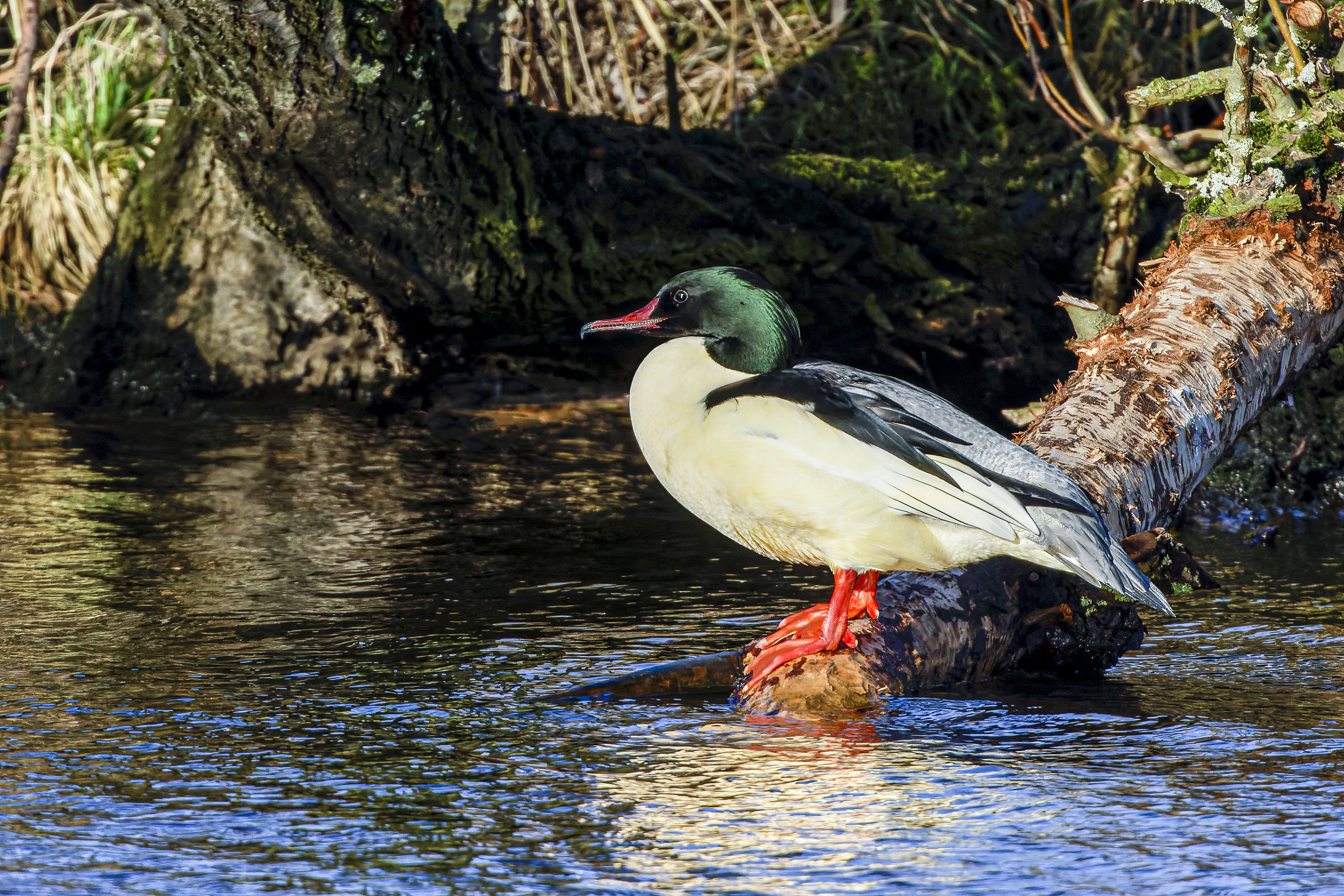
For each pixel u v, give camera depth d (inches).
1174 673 332.5
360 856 223.8
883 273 735.7
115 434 665.6
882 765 266.4
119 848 226.4
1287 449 547.5
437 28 641.0
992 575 338.0
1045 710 304.5
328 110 610.5
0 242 892.0
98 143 911.0
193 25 579.2
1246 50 414.6
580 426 698.8
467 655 341.1
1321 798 248.5
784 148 836.6
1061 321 756.0
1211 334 393.4
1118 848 227.3
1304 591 410.6
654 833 233.3
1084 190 757.9
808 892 211.5
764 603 393.1
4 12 938.7
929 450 284.4
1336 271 419.2
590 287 710.5
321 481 566.9
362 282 692.1
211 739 278.8
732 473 294.7
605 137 735.7
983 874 217.8
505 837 231.1
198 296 740.7
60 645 345.7
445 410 737.0
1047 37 955.3
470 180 672.4
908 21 995.9
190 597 394.0
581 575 423.8
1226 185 421.1
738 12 1031.0
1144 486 365.1
